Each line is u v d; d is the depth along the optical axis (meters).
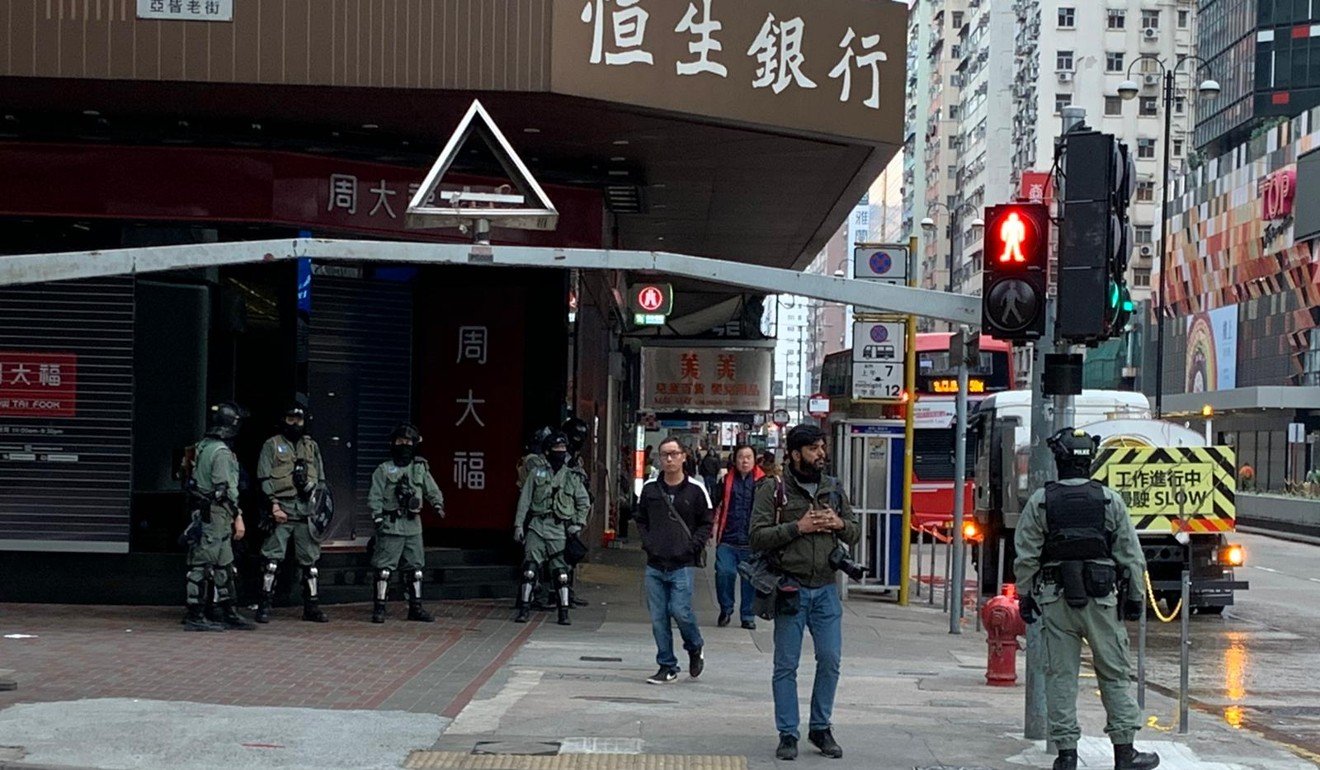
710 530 12.90
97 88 15.29
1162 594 20.95
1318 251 66.00
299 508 15.94
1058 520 9.18
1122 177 9.96
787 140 17.52
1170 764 9.73
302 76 15.09
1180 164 95.06
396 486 16.38
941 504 35.84
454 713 10.72
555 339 19.77
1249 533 47.47
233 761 8.73
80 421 16.80
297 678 12.16
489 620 17.08
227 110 16.33
